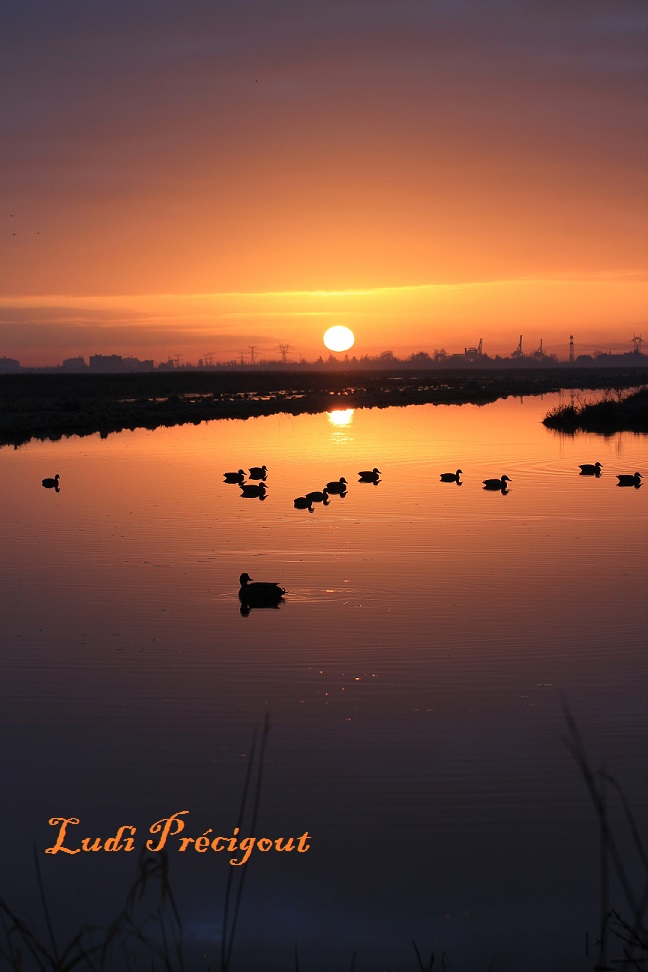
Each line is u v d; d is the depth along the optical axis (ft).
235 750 35.86
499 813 31.40
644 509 85.20
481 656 45.50
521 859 29.17
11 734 37.24
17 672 43.83
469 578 60.34
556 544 70.28
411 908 27.12
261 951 25.49
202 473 112.37
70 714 39.09
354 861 29.14
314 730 37.40
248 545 70.59
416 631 49.44
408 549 68.85
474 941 25.75
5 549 69.82
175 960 25.36
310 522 79.71
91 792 32.91
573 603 54.49
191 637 48.83
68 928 26.76
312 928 26.40
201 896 27.89
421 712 39.04
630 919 26.55
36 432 173.58
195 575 61.82
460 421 197.88
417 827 30.68
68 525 79.00
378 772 33.96
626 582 59.11
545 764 34.45
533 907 27.14
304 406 257.55
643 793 32.27
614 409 182.19
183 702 40.19
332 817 31.27
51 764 34.81
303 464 120.88
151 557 67.00
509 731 37.11
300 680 42.65
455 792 32.60
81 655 46.11
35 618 52.42
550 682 42.06
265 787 33.09
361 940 25.89
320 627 50.34
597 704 39.50
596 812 31.37
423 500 90.79
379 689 41.50
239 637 48.73
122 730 37.58
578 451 133.49
